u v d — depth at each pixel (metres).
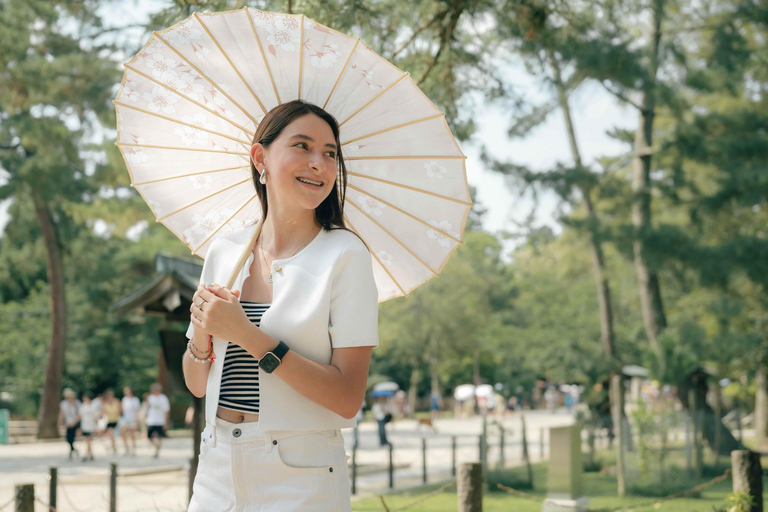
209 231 2.47
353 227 2.37
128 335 38.47
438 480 14.59
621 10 8.23
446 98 7.35
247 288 2.07
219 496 1.92
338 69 2.19
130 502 11.19
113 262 34.97
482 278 49.09
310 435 1.90
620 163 18.39
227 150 2.36
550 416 44.47
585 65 12.70
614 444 14.80
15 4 15.54
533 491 13.03
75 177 22.62
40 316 36.34
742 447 14.36
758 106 20.98
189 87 2.27
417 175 2.29
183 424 29.53
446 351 45.53
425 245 2.34
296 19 2.13
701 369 18.33
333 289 1.95
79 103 17.11
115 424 21.12
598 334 36.94
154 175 2.40
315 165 2.01
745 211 19.00
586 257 27.50
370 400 51.25
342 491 1.94
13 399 35.81
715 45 16.11
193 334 2.04
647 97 16.12
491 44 7.67
